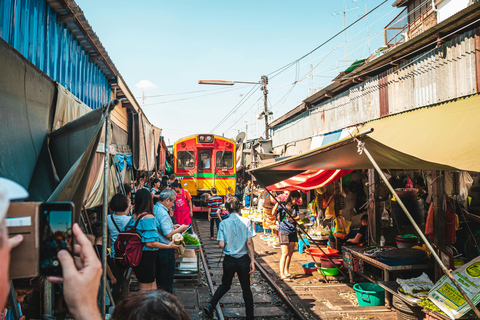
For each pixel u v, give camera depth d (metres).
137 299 1.30
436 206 5.84
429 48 7.32
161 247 4.58
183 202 9.30
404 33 12.66
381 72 9.02
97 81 7.62
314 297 6.53
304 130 14.33
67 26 5.62
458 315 4.07
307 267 8.00
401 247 6.94
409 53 7.70
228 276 5.35
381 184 7.75
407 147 5.60
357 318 5.55
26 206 0.88
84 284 0.84
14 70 3.27
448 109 6.27
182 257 7.44
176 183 9.41
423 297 4.75
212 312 5.40
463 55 6.19
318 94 12.12
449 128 5.40
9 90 3.16
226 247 5.36
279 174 5.81
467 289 4.33
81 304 0.83
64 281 0.83
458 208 7.04
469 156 3.95
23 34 4.08
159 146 17.59
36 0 4.49
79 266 0.90
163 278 5.26
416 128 6.34
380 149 3.99
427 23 10.93
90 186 5.29
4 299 0.63
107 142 2.35
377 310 5.83
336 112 11.27
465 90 6.15
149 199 4.71
